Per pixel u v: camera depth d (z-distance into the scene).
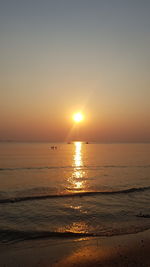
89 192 21.73
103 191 22.45
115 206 17.23
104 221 13.74
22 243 10.48
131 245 10.09
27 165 49.16
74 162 58.19
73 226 12.82
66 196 20.31
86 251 9.52
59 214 15.12
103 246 10.00
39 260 8.73
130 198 19.86
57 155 88.69
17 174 35.25
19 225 12.87
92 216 14.72
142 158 72.56
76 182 28.22
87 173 37.03
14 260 8.73
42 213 15.32
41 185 25.95
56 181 28.92
